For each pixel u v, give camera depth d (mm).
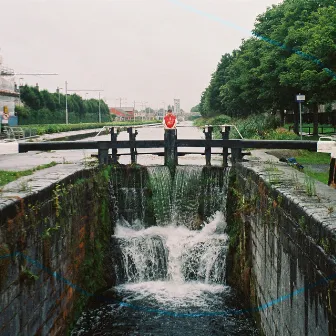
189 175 13672
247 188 10930
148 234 13039
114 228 13391
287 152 16875
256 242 9820
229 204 13047
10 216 6344
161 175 13734
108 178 13328
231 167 13281
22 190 7492
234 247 11992
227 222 13047
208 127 14008
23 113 53500
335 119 39062
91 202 11523
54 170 10664
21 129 32844
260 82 32406
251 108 41656
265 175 9477
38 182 8492
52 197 8336
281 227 7395
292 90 27469
